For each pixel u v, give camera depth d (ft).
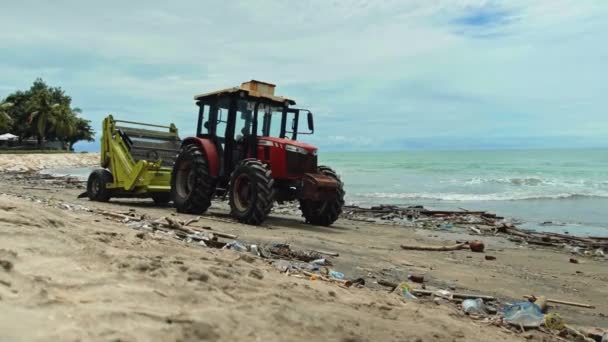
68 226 15.35
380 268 21.21
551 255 30.40
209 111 35.91
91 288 9.80
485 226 43.65
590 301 18.78
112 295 9.56
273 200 30.78
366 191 83.61
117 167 40.81
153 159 42.16
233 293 11.35
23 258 10.73
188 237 21.35
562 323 14.66
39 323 7.72
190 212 35.01
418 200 70.03
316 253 22.08
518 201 68.59
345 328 10.53
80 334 7.62
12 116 221.25
